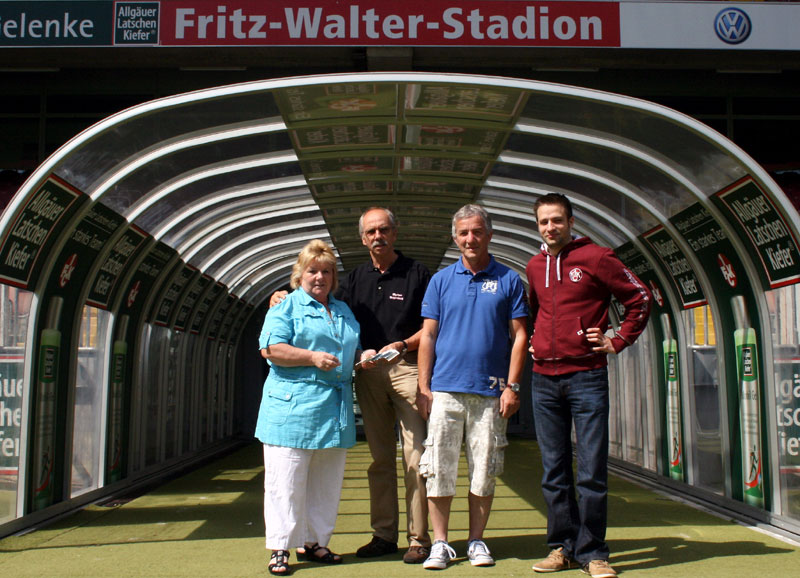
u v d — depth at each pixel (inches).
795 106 428.8
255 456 477.1
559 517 176.1
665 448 324.2
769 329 233.0
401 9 386.3
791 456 221.1
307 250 188.5
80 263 263.1
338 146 254.7
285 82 204.5
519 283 188.2
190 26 386.6
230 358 563.2
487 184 292.4
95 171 231.8
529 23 387.5
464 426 185.2
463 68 417.7
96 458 304.7
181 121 229.1
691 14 388.8
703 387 285.3
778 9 390.0
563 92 206.2
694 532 222.4
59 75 428.8
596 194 291.0
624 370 385.7
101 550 202.5
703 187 234.8
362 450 481.1
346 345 185.3
